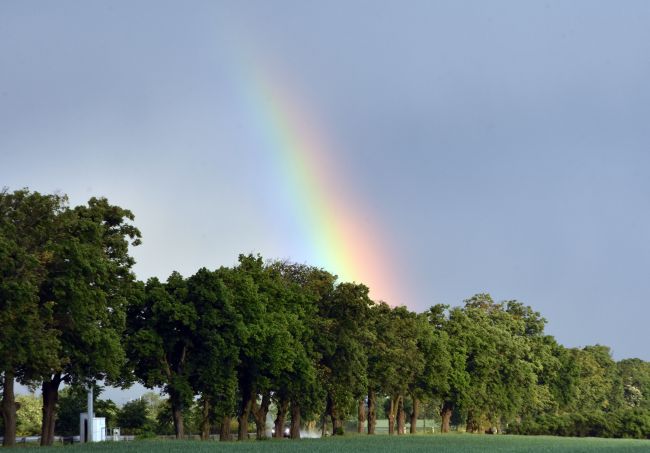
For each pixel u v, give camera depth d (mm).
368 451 62875
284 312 88812
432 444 79125
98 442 69438
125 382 75188
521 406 145250
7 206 62531
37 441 93062
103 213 71438
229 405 78438
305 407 92188
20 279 55094
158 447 61188
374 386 105438
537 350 160750
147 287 78312
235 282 83188
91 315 62625
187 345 78562
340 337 94000
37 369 58375
